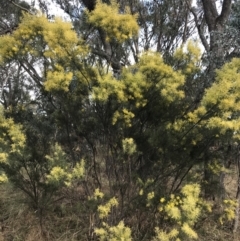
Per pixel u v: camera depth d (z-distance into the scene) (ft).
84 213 10.18
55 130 10.17
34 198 9.68
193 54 8.85
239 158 10.66
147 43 16.39
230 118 7.96
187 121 8.31
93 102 8.22
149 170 9.14
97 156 9.73
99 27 8.56
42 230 9.89
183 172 9.66
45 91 9.16
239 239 10.06
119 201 8.98
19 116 10.16
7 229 10.27
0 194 11.92
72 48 8.02
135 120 8.75
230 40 10.27
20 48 8.57
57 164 8.43
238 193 10.65
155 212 8.73
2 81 16.57
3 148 8.77
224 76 7.52
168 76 8.18
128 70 8.45
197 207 7.91
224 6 12.21
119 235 7.64
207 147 8.53
